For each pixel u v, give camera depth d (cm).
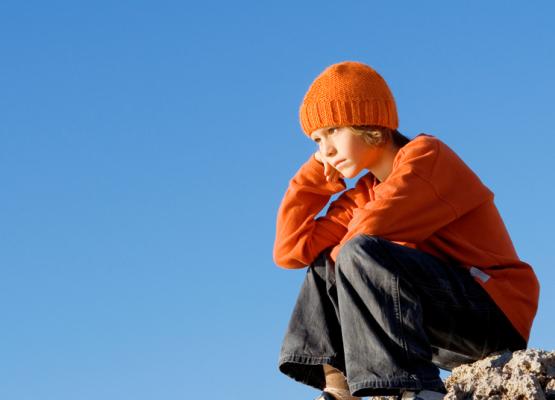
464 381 387
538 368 379
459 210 414
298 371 430
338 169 439
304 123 442
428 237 418
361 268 383
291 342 423
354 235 403
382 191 409
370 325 379
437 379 376
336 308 416
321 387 434
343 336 386
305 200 456
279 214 457
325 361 415
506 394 371
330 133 435
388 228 402
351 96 426
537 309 423
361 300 384
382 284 381
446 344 407
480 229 422
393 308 378
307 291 429
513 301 409
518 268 420
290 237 446
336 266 392
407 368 372
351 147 430
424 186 409
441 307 395
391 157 437
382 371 371
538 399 363
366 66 441
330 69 436
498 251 421
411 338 377
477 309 402
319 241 441
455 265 413
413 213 406
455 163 422
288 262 448
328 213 451
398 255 386
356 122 426
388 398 406
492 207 432
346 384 421
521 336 410
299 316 427
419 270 388
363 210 405
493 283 406
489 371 389
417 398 368
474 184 424
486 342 409
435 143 423
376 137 431
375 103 428
